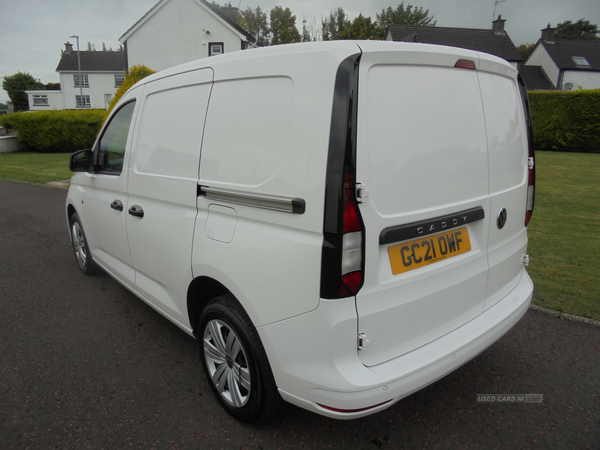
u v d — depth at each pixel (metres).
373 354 1.76
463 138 2.00
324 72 1.62
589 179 10.66
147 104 2.79
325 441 2.11
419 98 1.79
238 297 1.98
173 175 2.43
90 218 3.69
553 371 2.70
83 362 2.82
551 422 2.24
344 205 1.57
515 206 2.47
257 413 2.09
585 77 32.09
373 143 1.62
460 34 31.88
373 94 1.63
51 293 3.97
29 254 5.16
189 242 2.29
